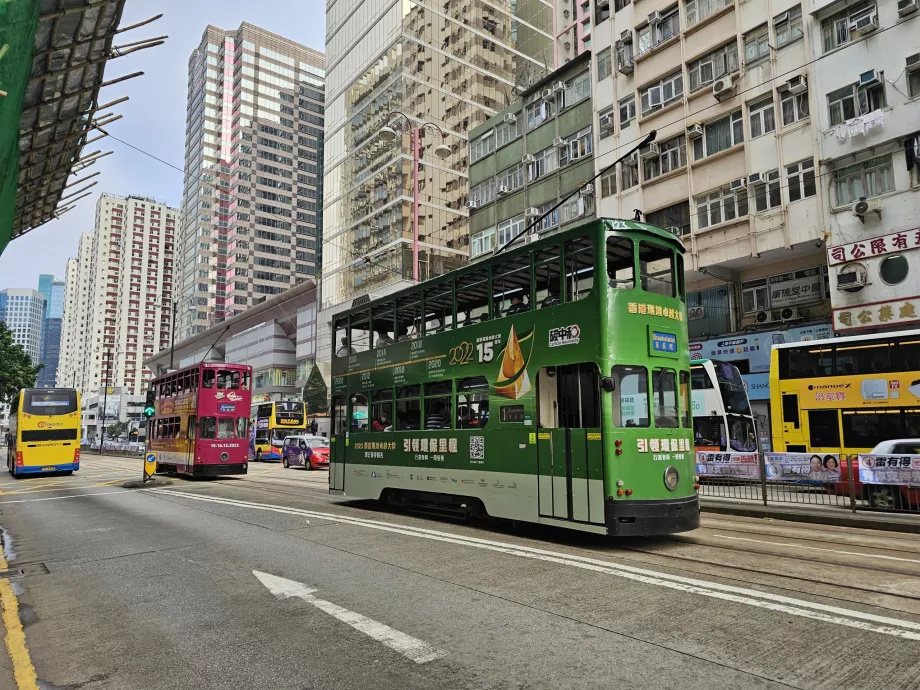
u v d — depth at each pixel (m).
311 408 51.53
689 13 22.47
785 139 19.34
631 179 24.31
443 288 11.46
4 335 41.19
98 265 130.88
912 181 16.56
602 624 4.97
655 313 8.74
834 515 10.77
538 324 9.19
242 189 105.31
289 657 4.45
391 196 48.28
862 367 14.83
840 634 4.66
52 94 7.71
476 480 10.04
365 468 13.10
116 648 4.75
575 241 8.82
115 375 128.25
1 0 4.90
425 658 4.34
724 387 17.91
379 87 51.16
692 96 22.05
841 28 18.28
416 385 11.84
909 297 16.31
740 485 13.06
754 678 3.90
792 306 20.05
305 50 116.19
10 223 6.59
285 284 107.88
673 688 3.78
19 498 16.45
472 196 33.06
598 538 8.96
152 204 136.62
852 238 17.55
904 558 7.43
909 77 16.80
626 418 8.16
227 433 21.89
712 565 7.06
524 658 4.29
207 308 103.81
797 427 15.75
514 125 30.66
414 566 7.14
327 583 6.46
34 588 6.68
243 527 10.23
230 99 109.62
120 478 23.06
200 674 4.19
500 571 6.82
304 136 113.56
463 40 52.34
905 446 12.02
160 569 7.40
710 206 21.36
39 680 4.16
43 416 25.31
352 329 14.40
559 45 59.66
